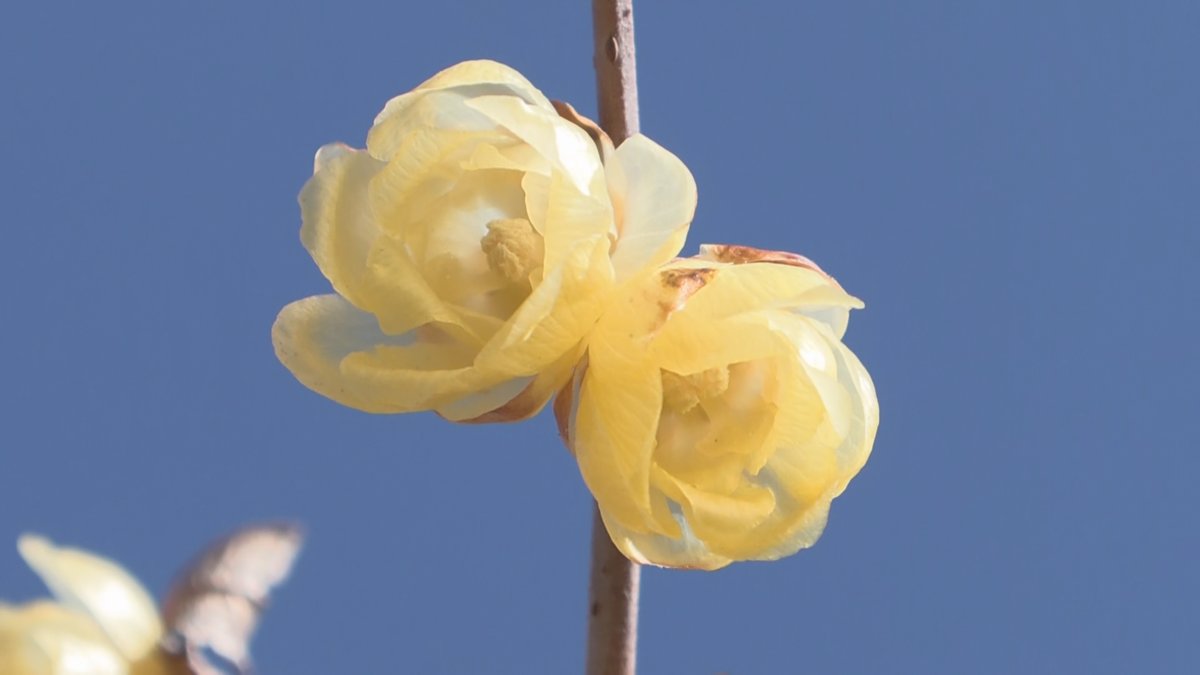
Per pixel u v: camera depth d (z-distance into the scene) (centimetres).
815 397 27
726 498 28
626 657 29
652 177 28
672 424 28
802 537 28
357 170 28
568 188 27
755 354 27
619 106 28
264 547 26
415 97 28
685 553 28
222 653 26
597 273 27
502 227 28
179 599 26
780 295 27
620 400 27
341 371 28
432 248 28
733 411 28
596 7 28
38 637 26
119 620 26
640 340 27
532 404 28
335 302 28
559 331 27
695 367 27
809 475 28
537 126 27
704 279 27
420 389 27
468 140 27
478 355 27
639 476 27
